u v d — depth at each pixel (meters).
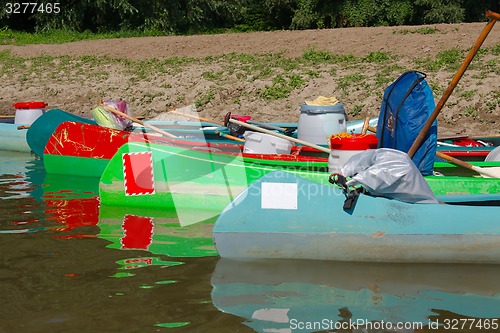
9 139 11.22
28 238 5.97
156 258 5.42
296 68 15.88
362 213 5.29
